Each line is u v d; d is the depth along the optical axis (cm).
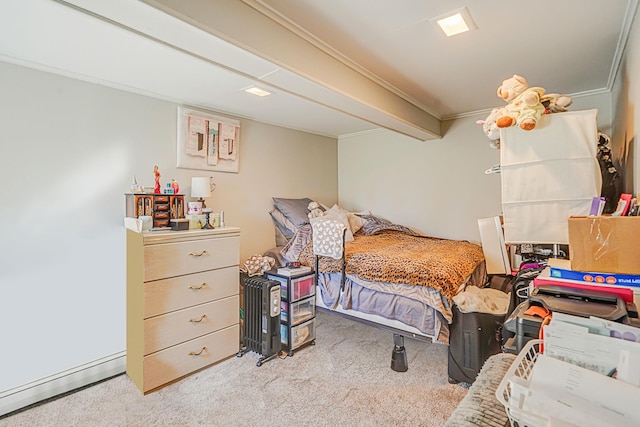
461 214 372
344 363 244
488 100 312
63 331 217
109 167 240
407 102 306
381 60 223
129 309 227
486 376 85
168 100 276
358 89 238
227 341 252
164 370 215
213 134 307
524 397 63
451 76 253
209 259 240
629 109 197
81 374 222
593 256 116
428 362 244
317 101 238
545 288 116
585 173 160
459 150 371
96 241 232
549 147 166
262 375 228
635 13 165
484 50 210
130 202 235
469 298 214
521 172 174
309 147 426
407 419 180
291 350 258
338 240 263
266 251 357
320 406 192
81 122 226
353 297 257
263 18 166
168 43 153
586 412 58
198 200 294
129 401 200
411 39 195
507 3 159
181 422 180
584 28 183
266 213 366
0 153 194
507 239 180
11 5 143
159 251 212
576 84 271
